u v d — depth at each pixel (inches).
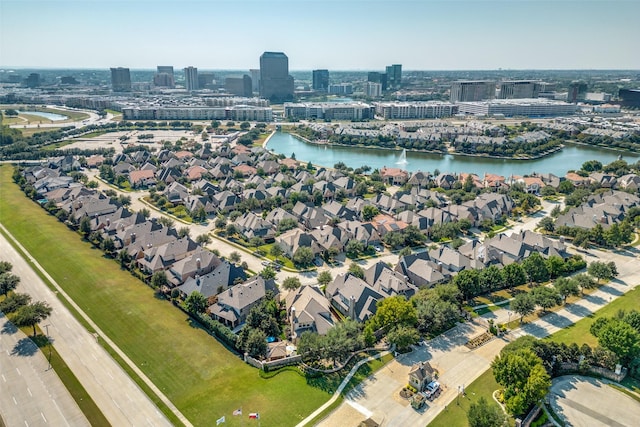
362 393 4042.8
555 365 4318.4
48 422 3718.0
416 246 7519.7
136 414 3794.3
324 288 5974.4
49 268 6422.2
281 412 3789.4
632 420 3762.3
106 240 6904.5
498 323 5187.0
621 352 4266.7
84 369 4347.9
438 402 3927.2
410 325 4803.2
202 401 3924.7
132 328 5007.4
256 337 4495.6
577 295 5816.9
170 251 6476.4
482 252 6658.5
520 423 3651.6
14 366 4384.8
